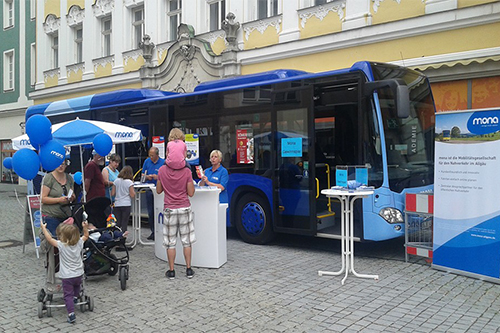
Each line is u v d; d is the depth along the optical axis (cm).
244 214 920
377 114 748
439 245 690
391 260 761
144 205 1112
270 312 526
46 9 2400
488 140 627
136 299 581
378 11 1221
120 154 1172
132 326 493
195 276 681
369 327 480
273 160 864
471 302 552
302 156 820
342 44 1286
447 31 1095
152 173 961
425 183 812
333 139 792
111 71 2052
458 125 659
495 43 1024
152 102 1098
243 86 920
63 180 662
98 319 515
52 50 2436
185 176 671
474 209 644
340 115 782
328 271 696
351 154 768
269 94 874
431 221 725
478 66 1016
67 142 711
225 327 485
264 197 891
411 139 800
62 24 2305
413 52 1155
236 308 541
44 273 725
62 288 542
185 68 1705
